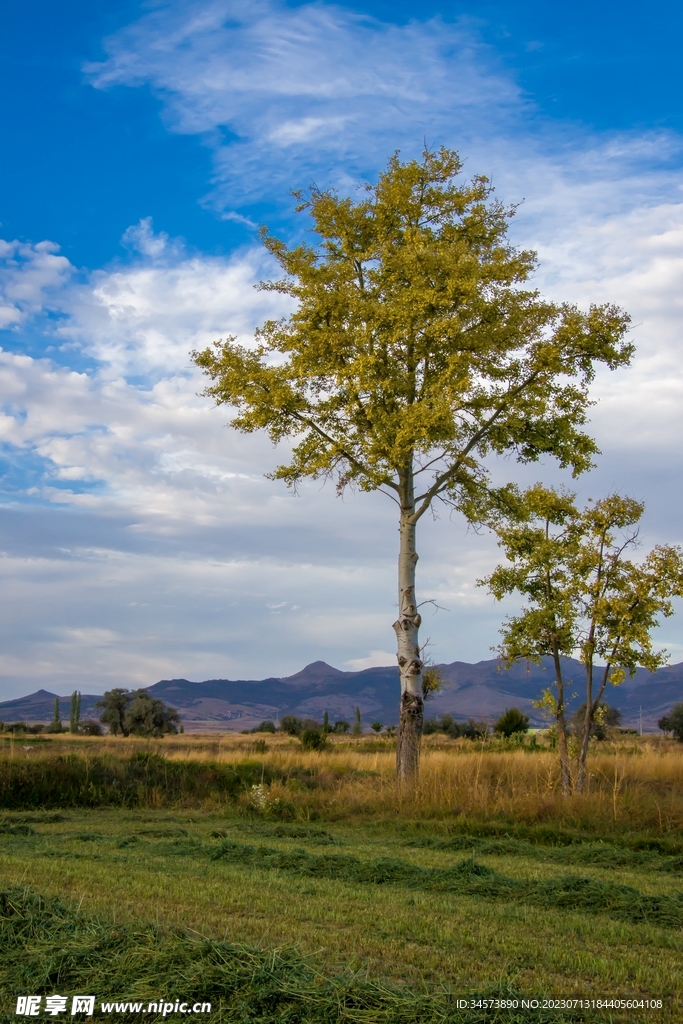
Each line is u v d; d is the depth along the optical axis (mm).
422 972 5777
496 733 41344
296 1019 4801
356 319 19875
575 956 6297
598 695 17812
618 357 19422
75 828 14930
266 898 8047
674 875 10594
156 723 68500
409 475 21031
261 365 20641
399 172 20688
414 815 16594
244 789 20734
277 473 21203
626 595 17453
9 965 5609
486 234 21219
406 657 20391
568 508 18266
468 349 19641
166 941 5809
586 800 15664
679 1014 5129
